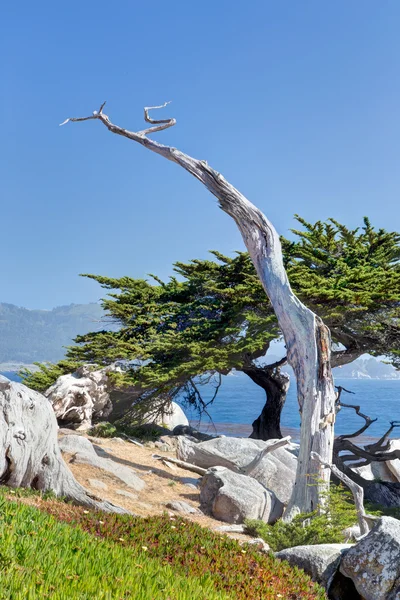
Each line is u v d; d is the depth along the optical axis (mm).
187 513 17688
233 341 30906
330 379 20484
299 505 19250
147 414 33844
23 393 14383
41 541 7969
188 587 8125
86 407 27766
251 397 122062
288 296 21188
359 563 11023
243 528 16969
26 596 6098
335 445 31406
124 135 23984
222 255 32969
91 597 6434
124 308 33219
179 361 30516
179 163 22641
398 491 30406
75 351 31641
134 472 21125
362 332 31250
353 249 32438
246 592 9172
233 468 23766
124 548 9414
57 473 14719
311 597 9875
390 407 110500
